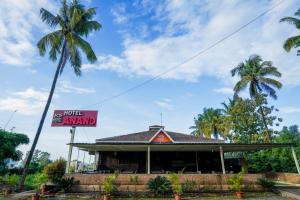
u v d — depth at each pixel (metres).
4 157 26.28
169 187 14.80
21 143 29.00
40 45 20.89
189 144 17.27
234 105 38.97
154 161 22.19
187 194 14.59
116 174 14.77
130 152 22.48
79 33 23.23
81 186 15.55
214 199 13.02
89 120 20.19
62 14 22.72
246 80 34.69
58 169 16.14
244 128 36.66
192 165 22.12
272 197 13.30
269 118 35.47
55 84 21.03
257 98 34.56
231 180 14.59
